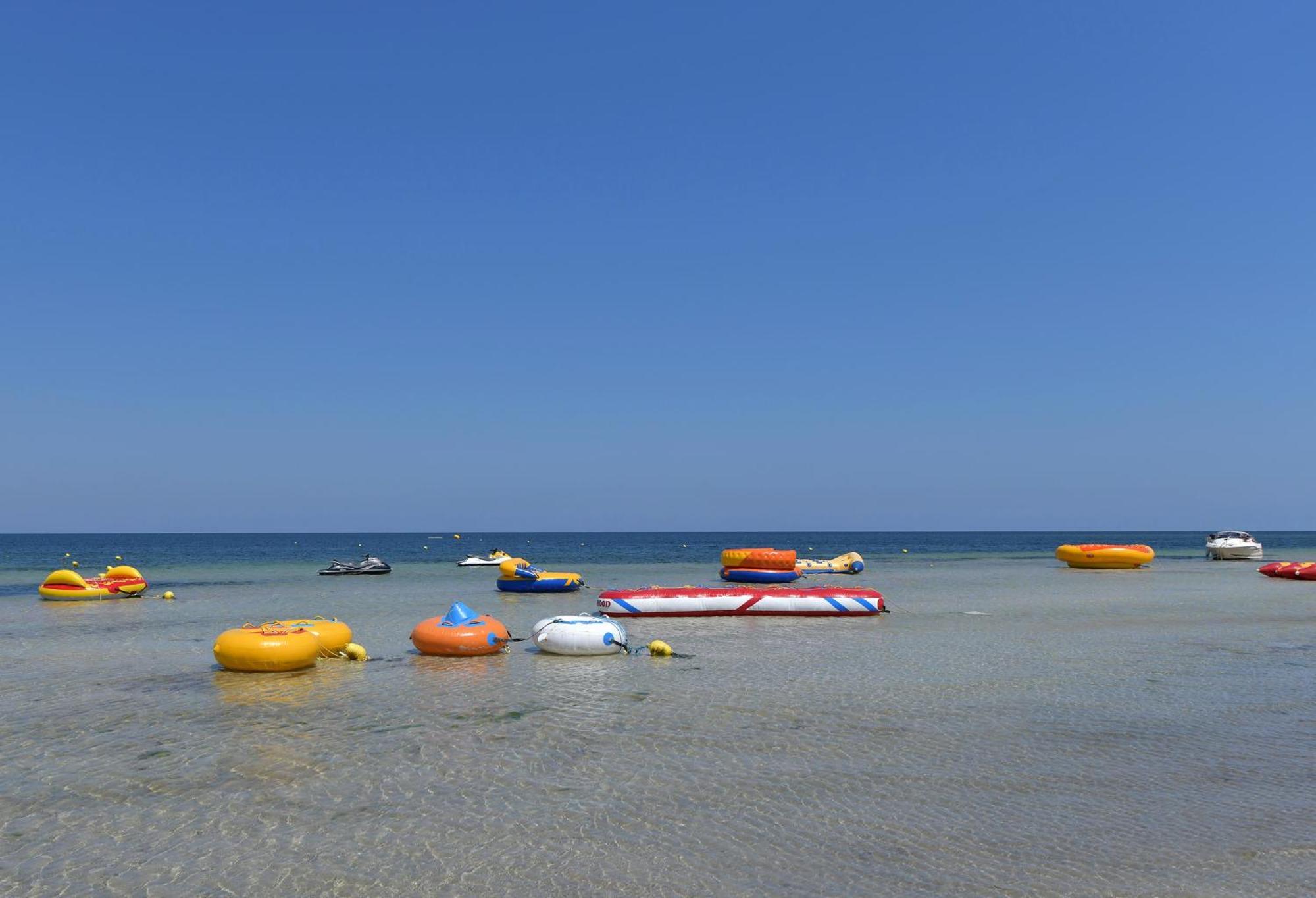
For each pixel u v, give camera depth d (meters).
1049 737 10.73
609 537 194.88
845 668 15.39
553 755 9.93
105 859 7.10
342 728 11.20
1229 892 6.52
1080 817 8.02
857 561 41.34
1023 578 39.16
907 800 8.46
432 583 37.69
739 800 8.45
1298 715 11.85
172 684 14.21
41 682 14.45
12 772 9.42
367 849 7.27
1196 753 10.03
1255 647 17.84
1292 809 8.23
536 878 6.71
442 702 12.66
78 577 29.88
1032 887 6.59
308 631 15.81
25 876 6.80
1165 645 18.05
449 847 7.30
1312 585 33.97
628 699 12.84
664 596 23.31
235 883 6.66
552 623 16.98
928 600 28.31
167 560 66.75
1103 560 44.75
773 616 23.20
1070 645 18.19
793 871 6.86
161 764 9.68
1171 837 7.56
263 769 9.47
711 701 12.70
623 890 6.52
